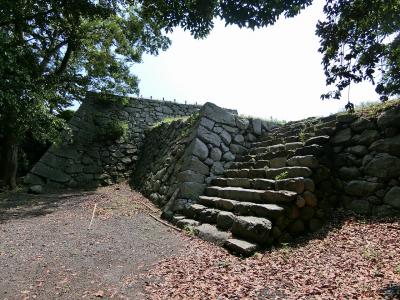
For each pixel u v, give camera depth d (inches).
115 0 393.1
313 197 182.4
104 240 191.0
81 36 438.0
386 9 143.3
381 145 184.7
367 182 184.1
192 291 118.6
